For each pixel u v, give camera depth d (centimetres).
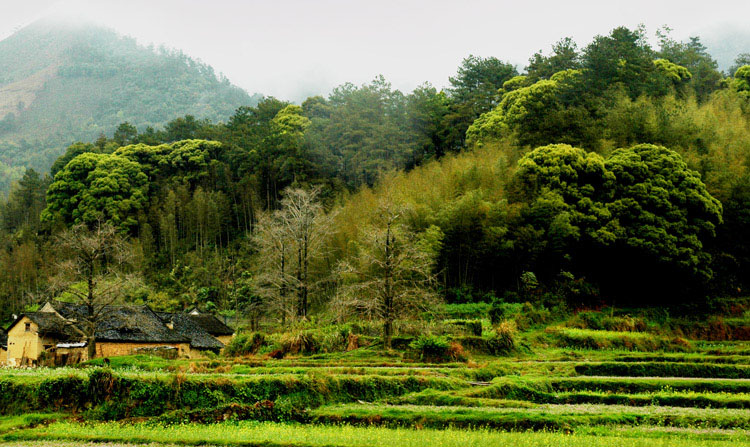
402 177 7912
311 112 12300
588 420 2366
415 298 4725
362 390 2944
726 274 6312
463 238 6216
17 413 2673
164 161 12144
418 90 11162
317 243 6228
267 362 4044
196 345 6053
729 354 4341
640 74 8819
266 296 5978
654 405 2762
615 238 6050
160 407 2633
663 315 5900
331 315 5528
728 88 9281
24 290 9431
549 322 5609
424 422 2403
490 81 11425
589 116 7806
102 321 5584
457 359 4153
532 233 6153
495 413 2475
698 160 6775
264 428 2347
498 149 7756
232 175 11331
